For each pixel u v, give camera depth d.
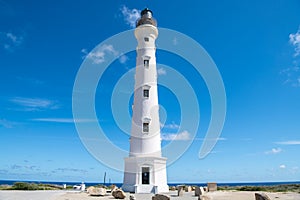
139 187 30.95
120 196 24.06
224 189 42.06
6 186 36.72
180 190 27.78
